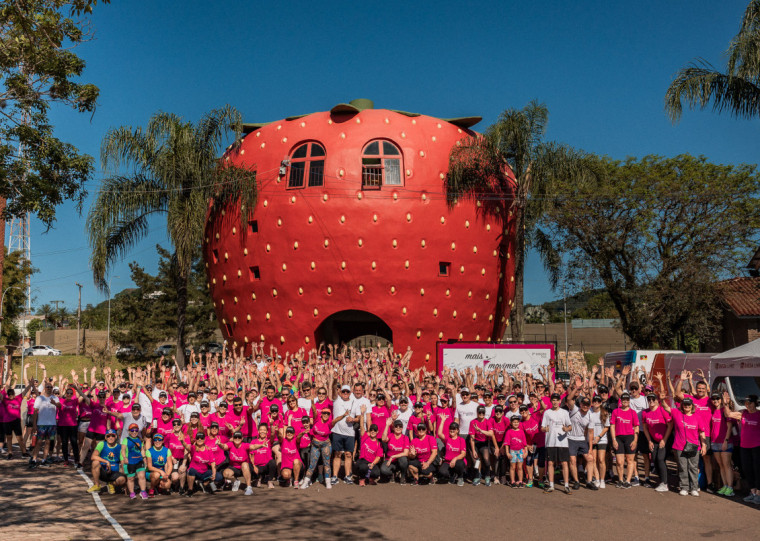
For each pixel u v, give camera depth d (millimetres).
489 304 25469
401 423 11953
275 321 24328
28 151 10859
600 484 11398
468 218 24531
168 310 34531
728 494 10742
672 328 29922
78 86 10852
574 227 29344
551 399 11305
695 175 30562
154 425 11758
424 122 25312
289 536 8172
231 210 25156
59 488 11070
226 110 24688
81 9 10422
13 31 10234
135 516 9289
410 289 23688
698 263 28375
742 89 16969
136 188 25047
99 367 34375
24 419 15938
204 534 8250
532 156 23953
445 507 9906
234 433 11008
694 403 11016
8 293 45219
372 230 23438
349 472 11953
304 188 23891
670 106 17266
